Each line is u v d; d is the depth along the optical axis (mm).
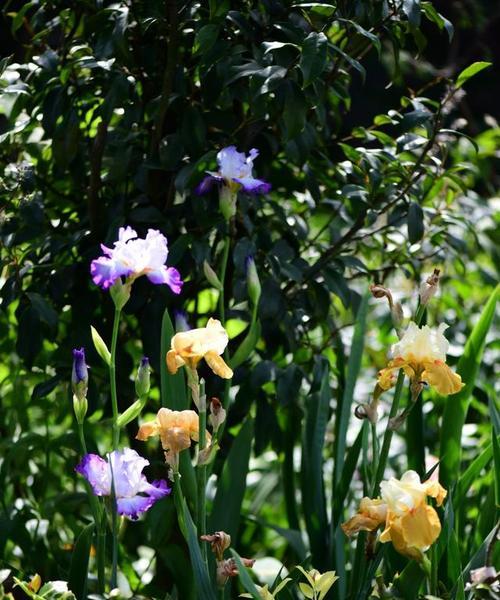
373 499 2893
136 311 3352
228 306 3490
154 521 3246
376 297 2912
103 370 3439
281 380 3336
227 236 3244
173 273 2891
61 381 3484
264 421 3434
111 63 3209
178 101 3316
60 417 3635
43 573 3354
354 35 3371
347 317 4324
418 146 3336
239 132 3369
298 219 3523
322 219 4152
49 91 3334
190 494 3066
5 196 3309
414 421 3293
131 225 3361
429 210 3551
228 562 2838
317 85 3232
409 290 4121
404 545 2717
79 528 3502
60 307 3428
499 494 3092
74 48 3311
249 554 3711
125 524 3707
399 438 4027
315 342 3896
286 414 3545
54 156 3324
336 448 3318
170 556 3230
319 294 3426
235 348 3432
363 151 3316
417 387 2836
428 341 2805
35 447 3496
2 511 3381
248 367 3453
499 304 4562
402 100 3379
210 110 3320
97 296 3393
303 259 3420
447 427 3252
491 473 3307
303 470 3322
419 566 2861
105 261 2854
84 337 3363
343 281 3395
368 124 7473
